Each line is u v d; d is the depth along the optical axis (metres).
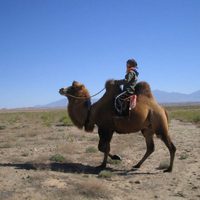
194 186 11.43
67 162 14.91
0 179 11.59
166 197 10.37
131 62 13.12
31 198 9.72
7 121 45.25
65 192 10.26
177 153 17.73
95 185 10.66
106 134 13.33
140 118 12.80
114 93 13.12
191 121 43.09
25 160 15.30
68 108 14.10
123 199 10.05
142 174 13.04
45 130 29.14
